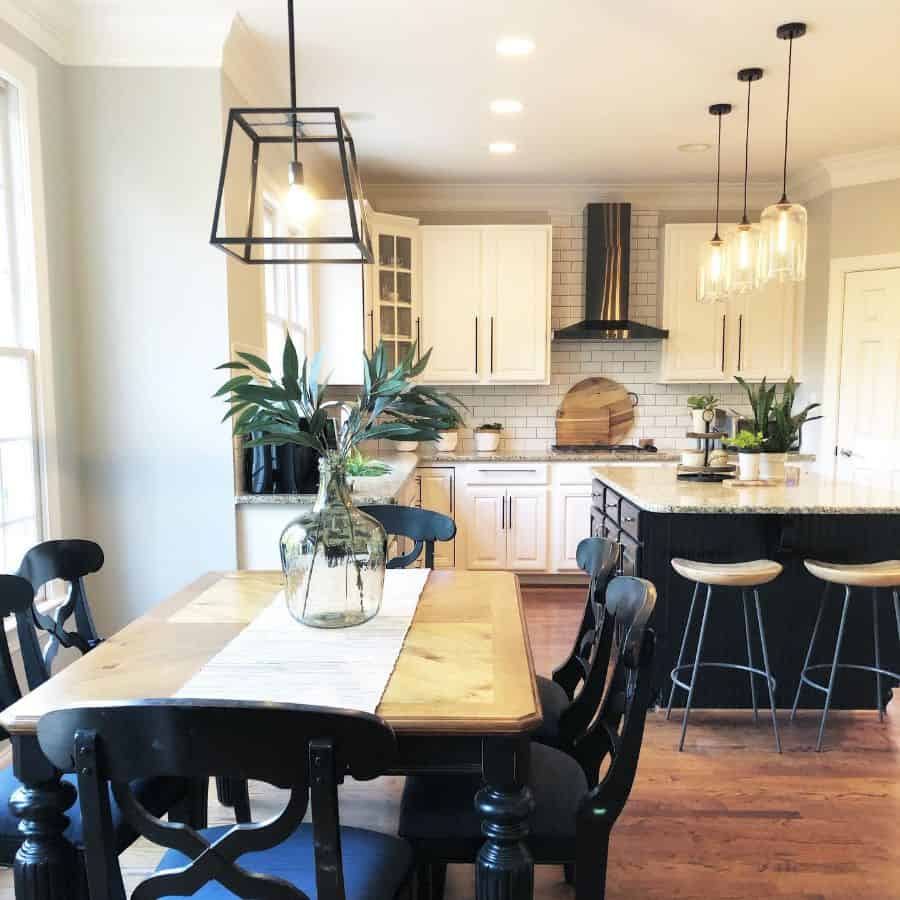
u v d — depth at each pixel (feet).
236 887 3.50
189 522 10.33
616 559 6.27
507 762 4.15
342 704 4.26
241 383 5.38
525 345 17.06
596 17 9.25
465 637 5.46
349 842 4.60
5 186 8.70
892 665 9.96
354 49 10.14
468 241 16.84
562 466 16.79
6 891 6.39
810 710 10.16
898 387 14.99
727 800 7.87
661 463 16.71
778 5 8.97
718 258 11.69
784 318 17.12
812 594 9.93
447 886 6.66
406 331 16.66
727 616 10.00
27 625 5.99
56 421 9.53
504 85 11.38
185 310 10.05
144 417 10.18
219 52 9.67
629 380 18.33
